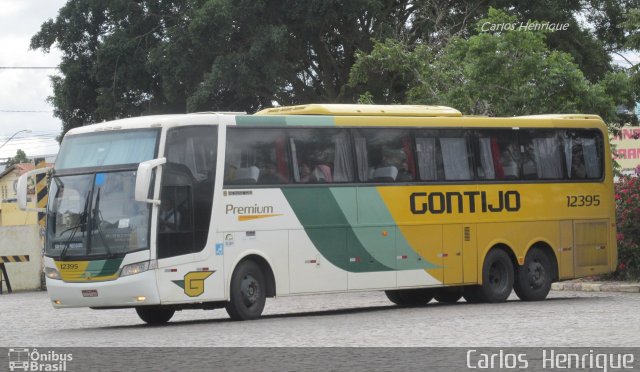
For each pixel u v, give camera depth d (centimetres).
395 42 4366
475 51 3738
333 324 2017
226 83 5116
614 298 2706
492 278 2639
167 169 2144
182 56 5247
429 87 3981
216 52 5203
